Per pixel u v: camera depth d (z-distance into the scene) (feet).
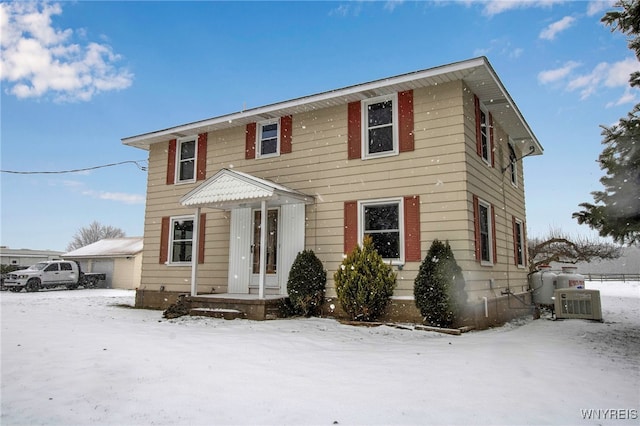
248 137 42.14
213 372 15.87
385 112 35.47
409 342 23.47
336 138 36.94
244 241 40.45
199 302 35.78
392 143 34.63
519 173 49.16
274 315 33.53
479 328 31.14
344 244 35.01
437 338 25.14
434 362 17.78
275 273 38.24
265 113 39.70
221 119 42.14
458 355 19.34
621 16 22.80
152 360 17.75
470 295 30.12
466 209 30.58
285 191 33.78
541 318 41.45
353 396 13.05
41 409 12.05
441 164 31.91
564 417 11.58
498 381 14.85
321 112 38.17
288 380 14.83
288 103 38.04
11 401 12.73
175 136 46.65
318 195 36.99
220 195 36.04
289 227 37.99
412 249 31.96
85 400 12.75
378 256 31.53
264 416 11.39
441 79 32.24
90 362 17.35
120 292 78.13
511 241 42.32
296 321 31.50
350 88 34.96
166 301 44.70
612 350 22.27
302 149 38.55
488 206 36.29
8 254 111.45
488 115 38.37
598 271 168.66
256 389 13.75
